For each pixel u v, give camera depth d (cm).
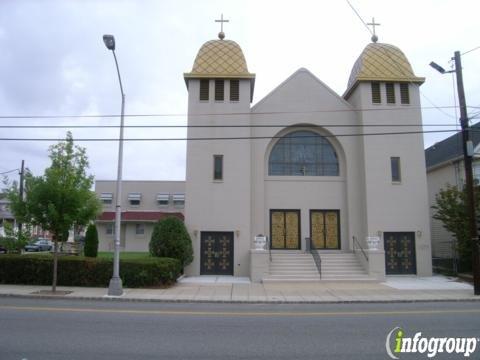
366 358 768
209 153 2598
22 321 1090
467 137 1916
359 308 1428
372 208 2567
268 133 2706
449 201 2439
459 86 1944
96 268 1950
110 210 4619
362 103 2655
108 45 1672
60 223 1747
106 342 871
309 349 827
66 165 1808
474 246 1830
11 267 1967
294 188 2703
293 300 1616
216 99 2653
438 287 2052
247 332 982
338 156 2747
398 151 2623
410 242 2583
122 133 1817
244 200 2562
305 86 2747
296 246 2656
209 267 2525
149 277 1964
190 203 2553
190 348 829
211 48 2734
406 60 2741
